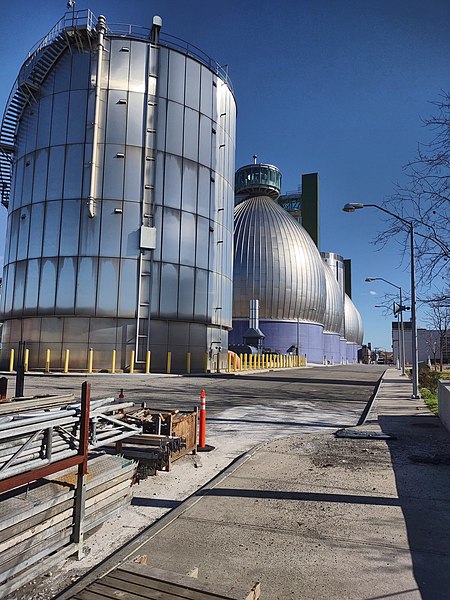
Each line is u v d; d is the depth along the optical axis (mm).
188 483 7285
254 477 7395
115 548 4910
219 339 36281
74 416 4656
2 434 3893
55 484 4641
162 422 7918
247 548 4812
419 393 22703
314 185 97625
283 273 72125
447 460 8453
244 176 83188
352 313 125875
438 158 11523
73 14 31547
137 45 32531
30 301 31109
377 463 8375
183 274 32750
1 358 33562
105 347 30219
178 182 33094
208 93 35781
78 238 30562
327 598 3873
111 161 31281
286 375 37094
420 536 5156
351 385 28281
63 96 31906
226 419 13492
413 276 20875
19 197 33188
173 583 3242
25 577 3936
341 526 5430
